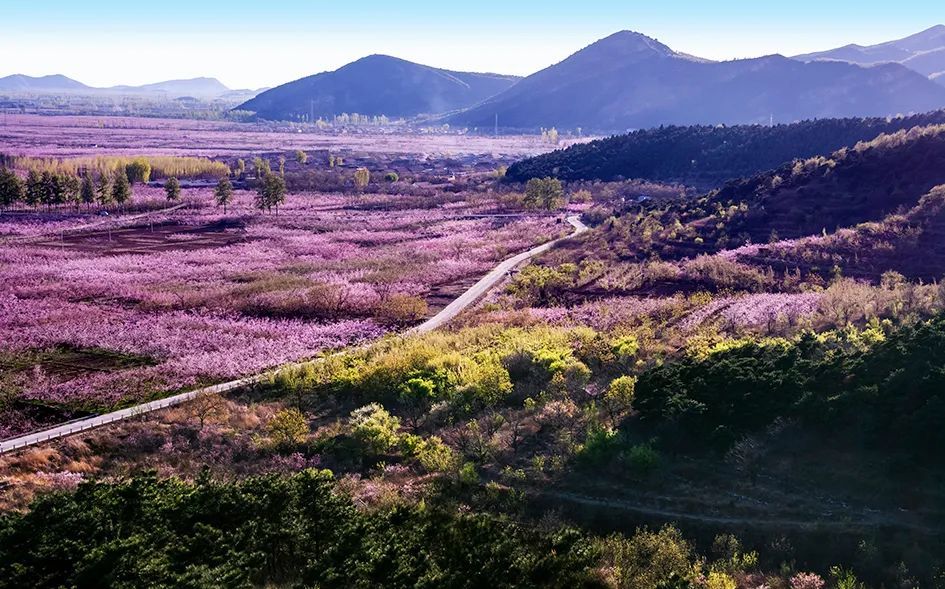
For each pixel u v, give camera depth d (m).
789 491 36.59
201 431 53.56
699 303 85.31
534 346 66.06
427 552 30.19
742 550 32.81
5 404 61.19
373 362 64.81
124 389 65.62
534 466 42.56
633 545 32.41
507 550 30.38
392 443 48.16
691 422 43.16
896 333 47.03
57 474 46.47
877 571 30.11
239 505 33.78
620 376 56.09
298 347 80.00
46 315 87.75
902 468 35.34
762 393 43.25
